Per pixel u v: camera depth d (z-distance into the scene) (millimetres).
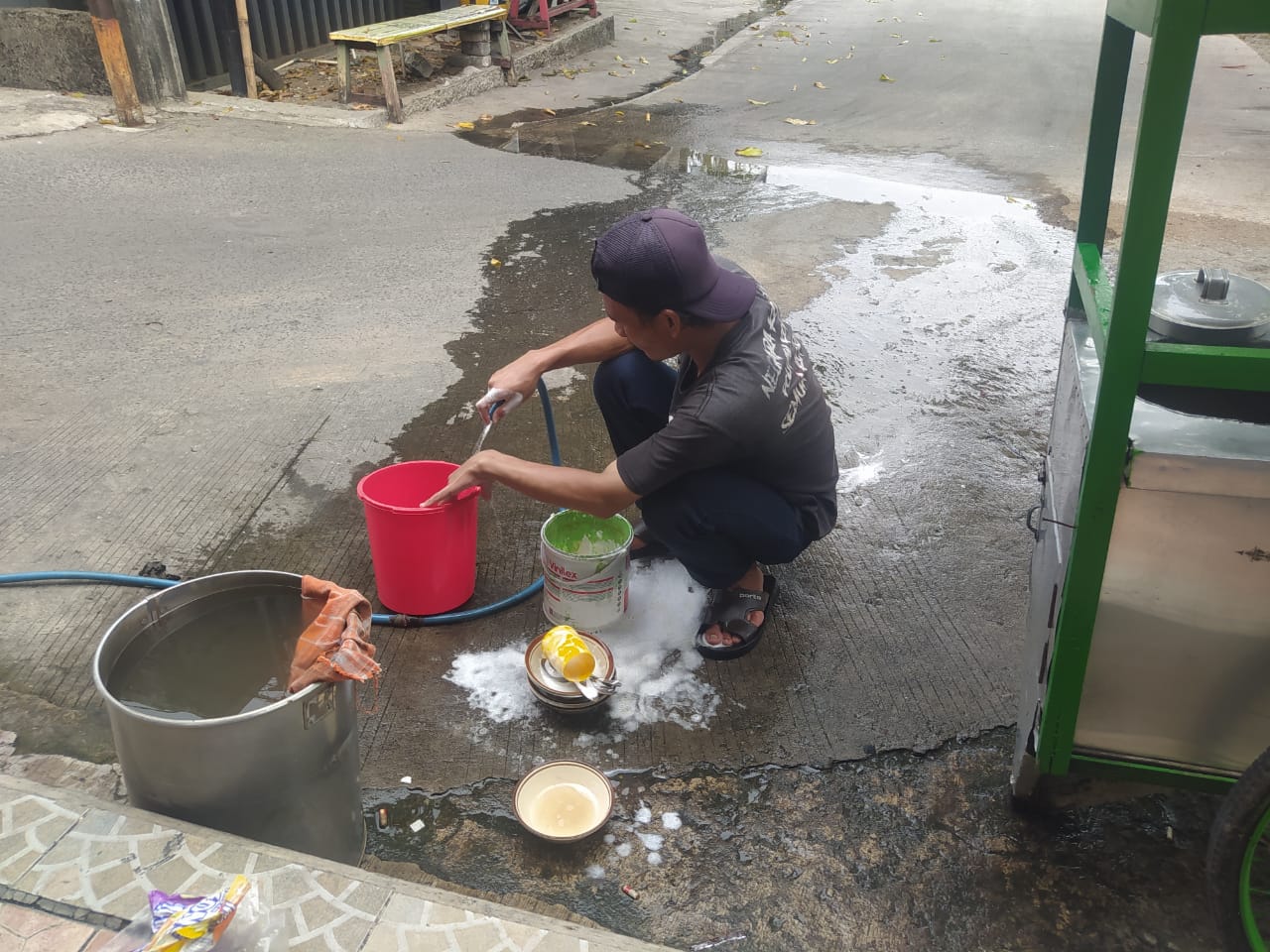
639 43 11141
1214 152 7262
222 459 3416
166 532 3033
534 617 2785
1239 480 1615
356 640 1780
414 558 2604
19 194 5684
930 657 2686
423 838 2131
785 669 2633
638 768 2320
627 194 6223
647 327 2189
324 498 3242
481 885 2037
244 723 1649
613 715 2465
